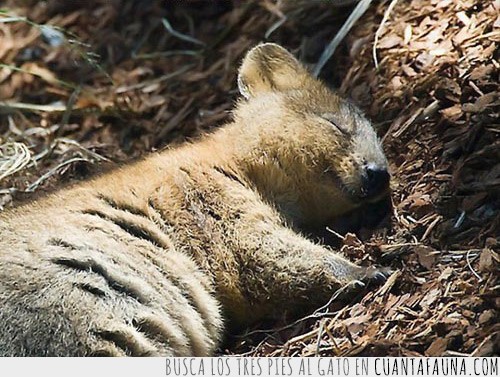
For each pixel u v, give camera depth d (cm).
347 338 970
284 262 1062
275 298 1067
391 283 1011
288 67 1246
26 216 1031
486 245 1003
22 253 973
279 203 1162
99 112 1505
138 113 1490
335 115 1170
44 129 1497
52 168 1393
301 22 1488
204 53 1550
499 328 911
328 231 1169
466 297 958
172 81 1523
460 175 1089
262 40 1505
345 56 1374
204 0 1633
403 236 1074
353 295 1037
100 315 947
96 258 984
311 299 1061
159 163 1123
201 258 1069
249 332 1064
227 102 1440
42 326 923
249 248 1075
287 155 1155
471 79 1171
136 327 966
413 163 1145
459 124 1138
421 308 967
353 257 1088
